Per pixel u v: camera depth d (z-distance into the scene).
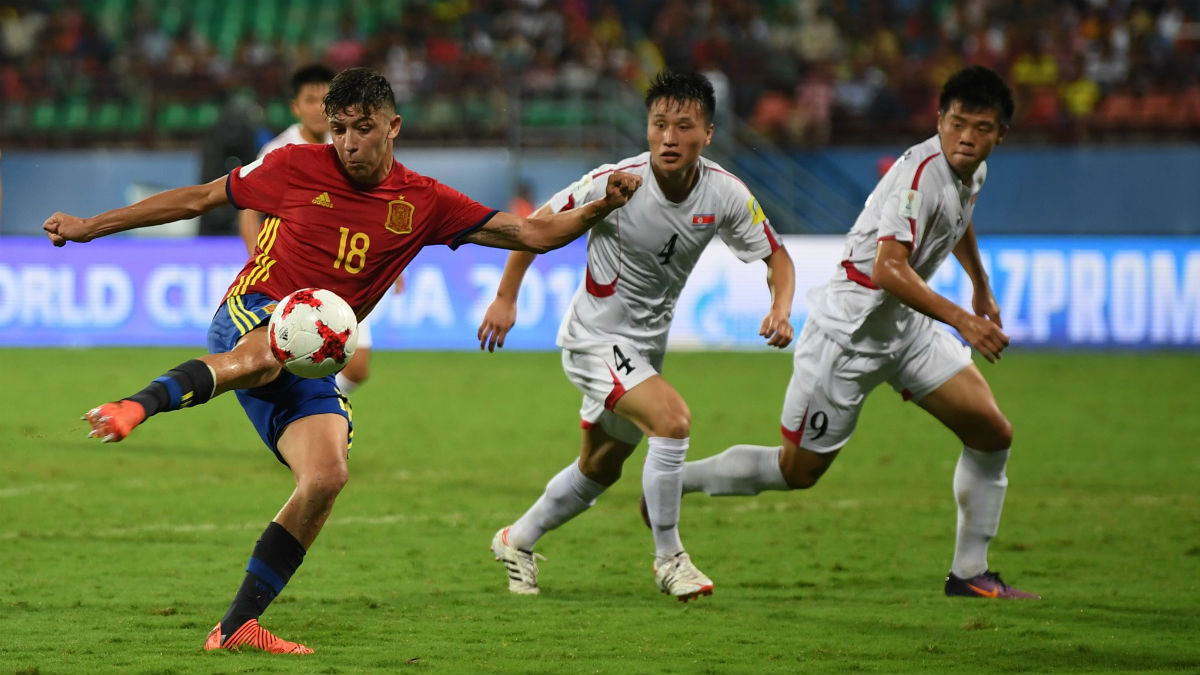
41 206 73.31
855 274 21.22
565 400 47.47
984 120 19.67
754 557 24.03
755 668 15.59
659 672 15.30
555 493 20.75
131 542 24.47
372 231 16.55
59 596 19.70
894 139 73.81
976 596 20.52
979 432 20.61
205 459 35.25
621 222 20.22
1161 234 60.84
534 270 62.47
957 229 20.64
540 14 86.25
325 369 15.58
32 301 61.91
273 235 16.62
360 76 15.77
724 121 73.56
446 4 87.06
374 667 15.27
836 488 31.80
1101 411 44.88
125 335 61.56
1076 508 29.12
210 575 21.53
